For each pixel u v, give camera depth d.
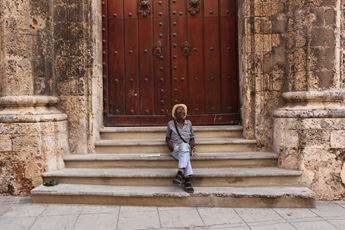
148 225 4.07
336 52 5.18
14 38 5.38
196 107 6.53
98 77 6.15
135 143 5.85
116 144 5.85
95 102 5.95
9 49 5.38
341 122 5.03
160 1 6.54
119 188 4.98
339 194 5.03
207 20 6.52
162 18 6.54
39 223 4.16
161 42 6.54
